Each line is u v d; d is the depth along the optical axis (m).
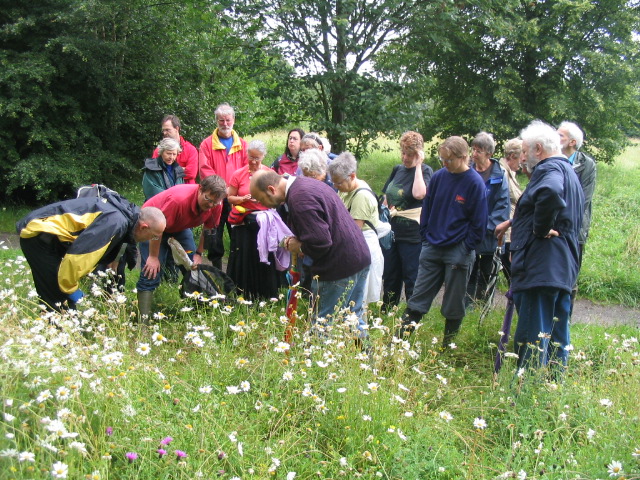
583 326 6.04
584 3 13.55
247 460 2.78
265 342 3.68
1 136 10.84
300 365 3.57
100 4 10.55
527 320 4.13
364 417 3.14
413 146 5.61
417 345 4.50
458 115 15.47
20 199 11.49
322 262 4.11
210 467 2.63
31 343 2.97
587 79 14.93
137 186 12.55
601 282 7.67
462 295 4.93
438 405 3.89
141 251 5.24
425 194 5.35
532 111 15.05
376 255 4.76
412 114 11.55
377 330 4.54
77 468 2.39
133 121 12.35
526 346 4.12
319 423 3.24
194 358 3.66
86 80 11.57
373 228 4.79
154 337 3.38
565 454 3.16
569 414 3.54
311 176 4.66
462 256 4.84
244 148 6.60
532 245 4.07
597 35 15.00
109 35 11.77
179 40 12.59
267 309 4.68
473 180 4.75
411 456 3.03
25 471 2.23
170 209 4.84
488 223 5.82
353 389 3.35
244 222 5.46
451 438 3.33
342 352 3.63
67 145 11.26
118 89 11.80
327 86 10.78
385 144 14.55
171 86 12.87
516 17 14.02
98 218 3.84
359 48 10.73
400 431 3.15
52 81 11.27
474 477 2.94
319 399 3.24
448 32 12.18
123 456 2.65
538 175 4.06
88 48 10.88
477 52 14.70
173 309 5.29
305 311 4.96
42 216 3.87
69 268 3.70
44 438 2.44
